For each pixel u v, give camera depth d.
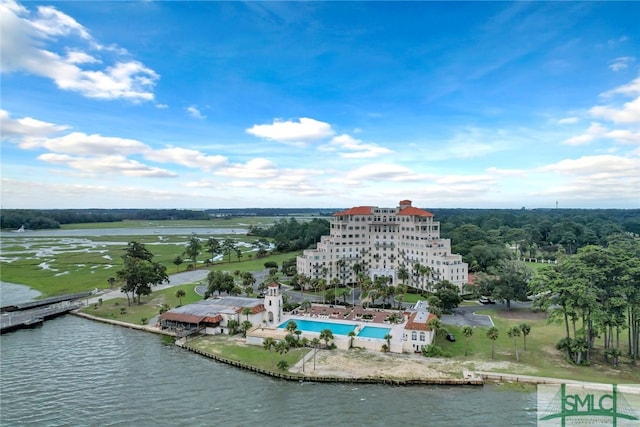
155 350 108.12
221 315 122.38
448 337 109.69
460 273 166.75
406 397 79.88
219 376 90.88
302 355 101.25
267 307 125.50
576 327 120.44
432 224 187.75
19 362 98.94
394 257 197.62
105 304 158.12
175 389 84.19
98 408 76.25
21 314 139.50
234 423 70.94
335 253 194.25
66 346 111.19
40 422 71.44
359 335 112.69
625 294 91.06
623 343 107.00
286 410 75.25
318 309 142.75
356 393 81.94
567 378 85.62
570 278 96.38
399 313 134.12
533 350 102.75
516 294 143.62
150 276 159.12
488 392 81.50
